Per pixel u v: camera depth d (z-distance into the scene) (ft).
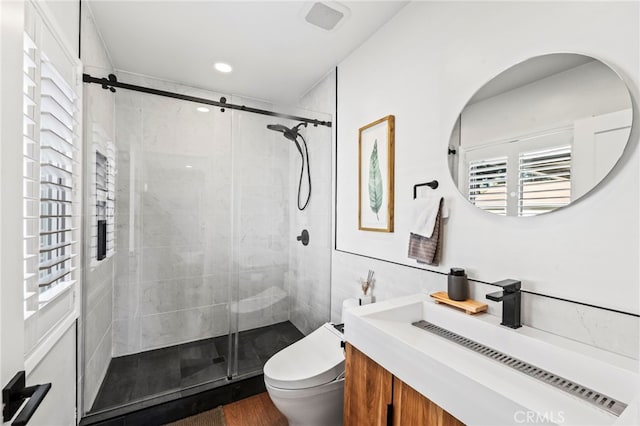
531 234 3.50
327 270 7.75
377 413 3.45
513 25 3.68
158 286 7.52
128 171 7.12
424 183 4.89
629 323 2.74
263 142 7.88
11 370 1.93
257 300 7.78
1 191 1.84
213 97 7.77
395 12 5.53
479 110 4.06
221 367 6.81
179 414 5.71
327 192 7.72
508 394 2.17
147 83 7.20
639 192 2.70
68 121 4.33
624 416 1.97
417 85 5.09
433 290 4.75
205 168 7.65
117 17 5.62
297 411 4.65
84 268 5.20
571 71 3.15
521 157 3.58
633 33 2.74
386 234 5.80
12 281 1.96
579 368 2.75
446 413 2.62
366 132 6.34
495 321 3.62
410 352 2.96
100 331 6.05
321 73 7.91
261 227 7.89
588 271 3.02
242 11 5.46
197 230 7.76
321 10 5.45
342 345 5.32
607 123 2.89
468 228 4.24
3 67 1.85
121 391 5.96
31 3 3.13
